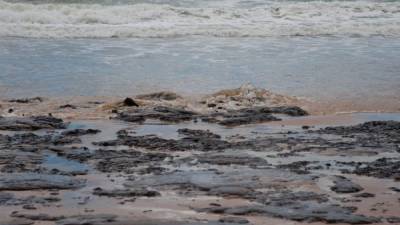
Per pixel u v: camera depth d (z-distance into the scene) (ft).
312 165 95.96
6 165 94.84
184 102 139.95
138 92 150.10
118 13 262.67
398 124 121.80
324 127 120.88
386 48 208.03
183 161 97.60
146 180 88.38
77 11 261.85
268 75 167.63
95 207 79.05
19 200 81.25
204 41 216.95
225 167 94.58
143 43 212.02
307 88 154.71
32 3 288.92
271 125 122.21
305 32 235.20
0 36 218.79
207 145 106.42
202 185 86.12
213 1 299.38
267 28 240.53
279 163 96.78
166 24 248.93
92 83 157.48
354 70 174.50
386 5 294.87
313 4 291.17
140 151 103.55
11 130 116.37
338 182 87.92
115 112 130.93
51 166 95.14
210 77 165.07
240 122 123.44
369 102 143.02
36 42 210.38
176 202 80.79
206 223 73.72
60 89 151.33
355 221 75.20
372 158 100.17
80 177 90.33
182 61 183.52
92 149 104.42
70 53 192.85
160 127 119.96
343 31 239.09
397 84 159.63
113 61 182.60
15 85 153.79
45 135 113.09
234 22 255.29
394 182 89.35
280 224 74.08
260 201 80.89
